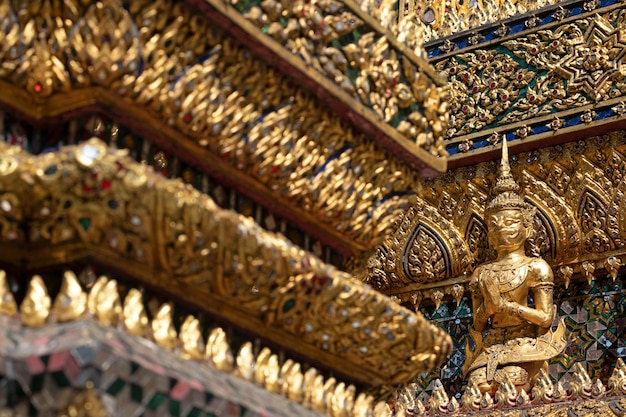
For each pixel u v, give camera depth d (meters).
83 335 2.23
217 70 2.79
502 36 6.64
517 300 5.87
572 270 6.28
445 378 6.45
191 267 2.62
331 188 3.21
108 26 2.47
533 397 5.50
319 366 3.18
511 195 6.09
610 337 6.10
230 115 2.83
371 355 3.24
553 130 6.28
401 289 6.71
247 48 2.87
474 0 6.90
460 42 6.80
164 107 2.64
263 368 2.91
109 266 2.48
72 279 2.40
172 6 2.62
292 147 3.05
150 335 2.53
